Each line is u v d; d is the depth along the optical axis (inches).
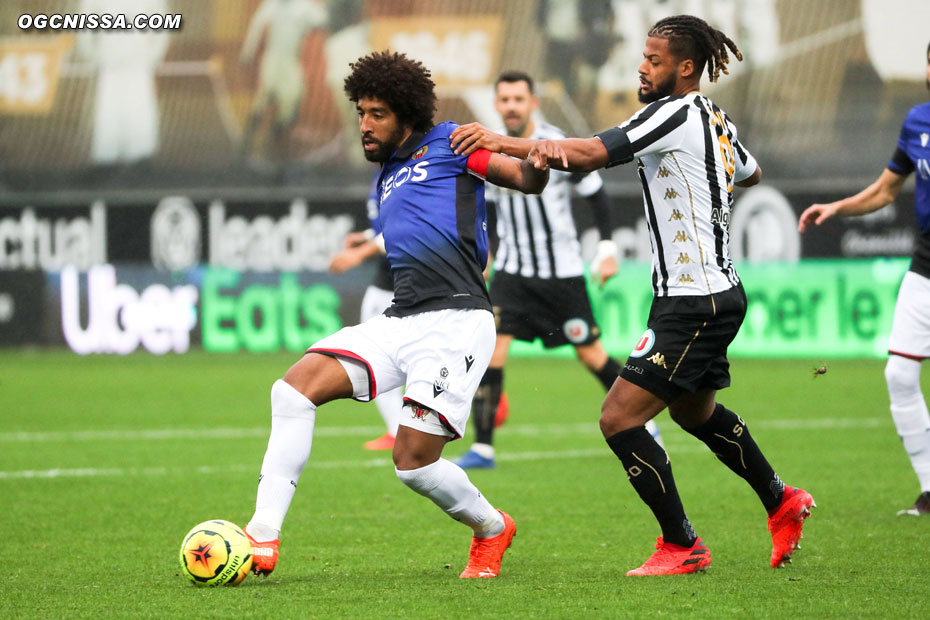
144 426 1710.1
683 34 703.1
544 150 655.1
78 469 1261.1
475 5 3924.7
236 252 3420.3
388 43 3949.3
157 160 4003.4
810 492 1070.4
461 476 689.6
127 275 3491.6
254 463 1310.3
